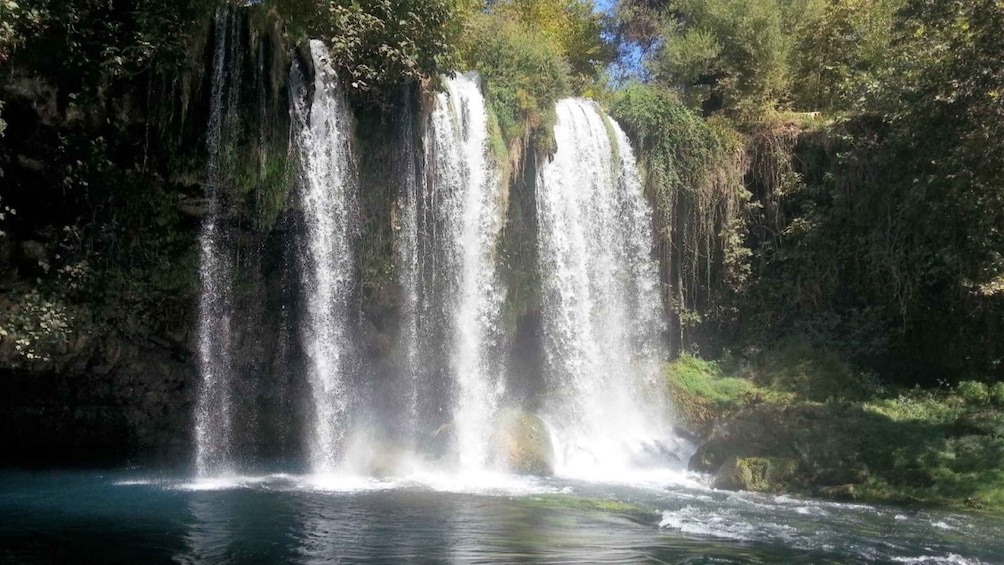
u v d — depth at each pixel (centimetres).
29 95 1325
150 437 1633
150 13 1425
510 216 2022
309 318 1656
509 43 2127
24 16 1298
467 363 1917
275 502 1248
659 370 2258
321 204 1655
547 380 2080
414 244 1797
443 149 1872
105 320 1469
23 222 1395
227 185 1538
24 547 933
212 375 1602
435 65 1752
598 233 2233
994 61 1627
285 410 1708
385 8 1683
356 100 1730
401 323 1805
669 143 2386
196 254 1544
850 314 2372
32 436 1558
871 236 2342
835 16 2705
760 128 2511
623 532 1095
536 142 2069
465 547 963
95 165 1420
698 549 1009
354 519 1122
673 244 2392
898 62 2128
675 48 2744
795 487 1573
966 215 2122
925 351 2275
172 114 1473
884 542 1117
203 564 863
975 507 1417
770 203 2472
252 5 1645
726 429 1844
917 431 1720
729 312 2423
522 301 2027
